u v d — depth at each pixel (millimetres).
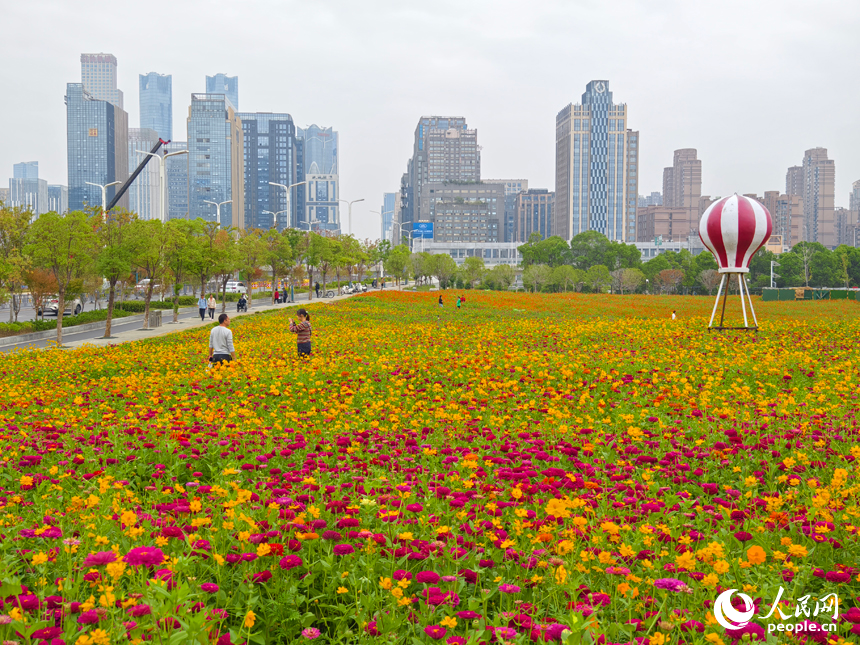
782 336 21328
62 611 3184
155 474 5766
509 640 3059
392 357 16375
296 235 76500
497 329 25875
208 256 38469
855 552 4195
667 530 4105
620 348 18172
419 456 6555
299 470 5785
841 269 112625
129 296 60125
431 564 4062
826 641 3225
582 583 3662
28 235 27516
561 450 6344
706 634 3041
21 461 5953
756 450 6609
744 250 25766
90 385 12617
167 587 3520
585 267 133875
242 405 9430
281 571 3871
